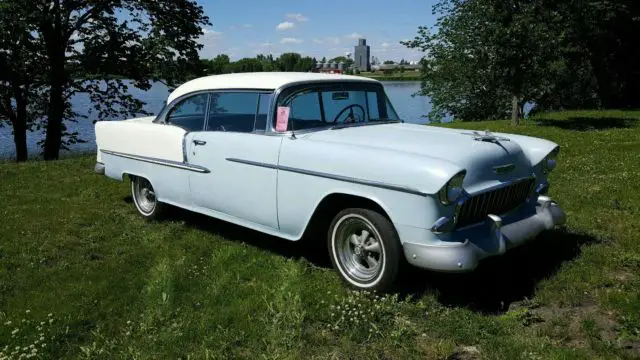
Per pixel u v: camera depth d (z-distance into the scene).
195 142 5.11
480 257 3.60
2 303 3.89
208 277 4.25
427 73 22.36
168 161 5.43
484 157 3.86
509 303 3.75
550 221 4.28
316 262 4.60
